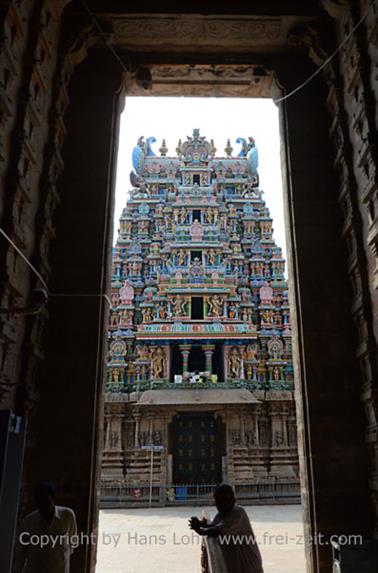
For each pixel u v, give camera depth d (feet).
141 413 104.53
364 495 33.40
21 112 32.04
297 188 41.75
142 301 119.55
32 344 32.86
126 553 48.37
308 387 35.96
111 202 42.22
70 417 34.86
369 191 34.22
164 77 47.96
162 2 43.04
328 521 32.73
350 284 38.75
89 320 37.40
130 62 45.85
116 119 44.86
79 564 31.35
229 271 120.98
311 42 43.78
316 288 38.70
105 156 42.16
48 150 37.68
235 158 138.00
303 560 44.70
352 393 35.86
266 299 120.78
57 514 21.90
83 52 43.34
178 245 120.47
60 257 38.88
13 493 17.48
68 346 36.60
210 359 109.60
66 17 42.19
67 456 33.88
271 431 107.24
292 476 101.45
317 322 37.68
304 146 43.21
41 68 36.09
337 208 41.27
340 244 40.09
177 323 111.96
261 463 102.73
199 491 101.96
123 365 111.24
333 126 42.11
